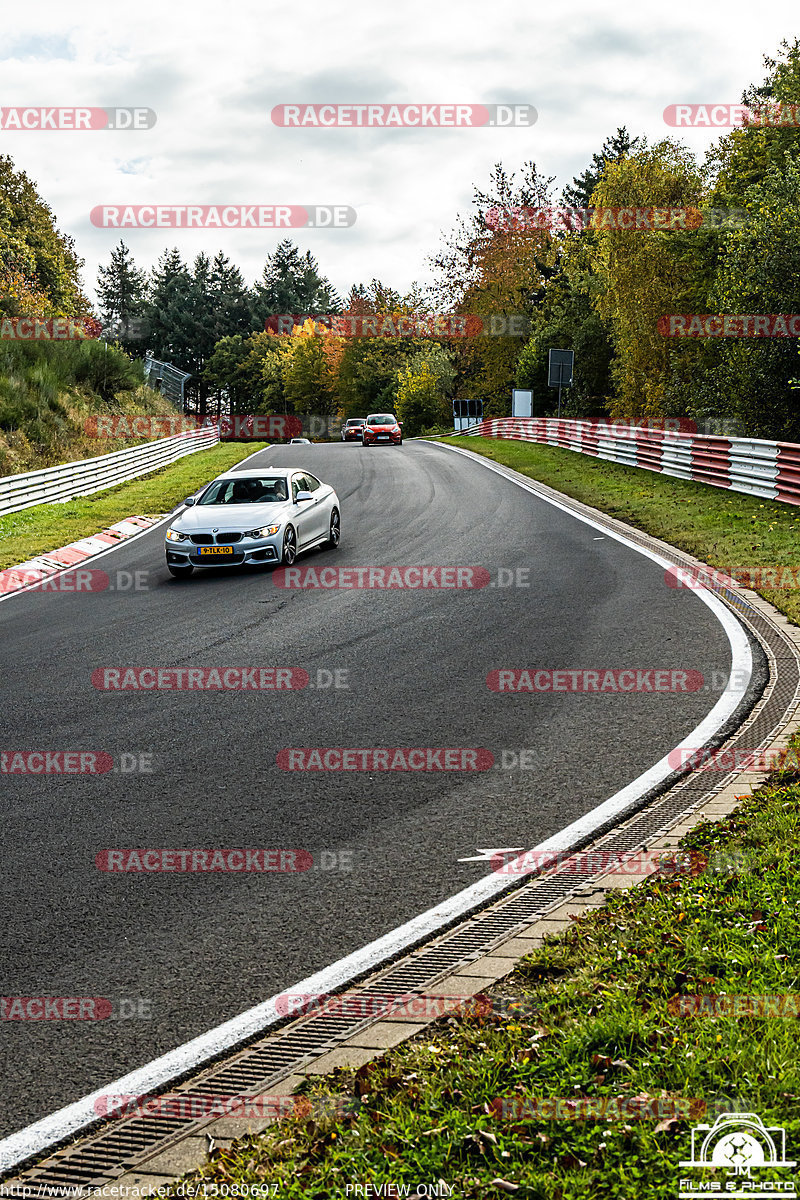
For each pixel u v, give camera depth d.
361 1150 2.78
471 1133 2.78
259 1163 2.83
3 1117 3.19
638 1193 2.51
